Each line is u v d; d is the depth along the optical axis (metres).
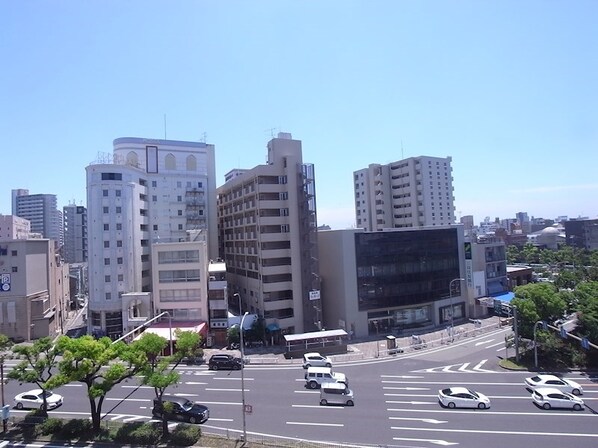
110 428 30.86
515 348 51.59
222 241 93.69
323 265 74.12
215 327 63.69
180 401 35.56
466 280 82.25
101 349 29.47
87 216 71.12
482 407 37.44
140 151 84.75
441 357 55.09
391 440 30.88
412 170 116.25
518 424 33.91
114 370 28.91
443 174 118.12
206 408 35.53
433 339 65.00
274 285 67.12
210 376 48.00
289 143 70.75
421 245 75.94
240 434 31.67
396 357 55.50
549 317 52.12
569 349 50.72
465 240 84.38
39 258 70.31
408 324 74.56
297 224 68.88
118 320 69.19
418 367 50.88
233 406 38.44
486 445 30.12
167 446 28.78
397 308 72.94
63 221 172.75
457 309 80.69
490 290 85.38
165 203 85.38
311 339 58.12
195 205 87.56
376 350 59.09
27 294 66.38
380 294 70.88
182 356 31.16
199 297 65.31
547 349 49.78
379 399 40.06
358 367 51.25
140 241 76.25
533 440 30.97
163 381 28.30
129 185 72.88
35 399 38.06
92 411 30.95
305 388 43.44
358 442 30.50
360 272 69.50
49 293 72.31
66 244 162.75
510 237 191.88
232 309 82.75
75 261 163.00
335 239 70.75
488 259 86.25
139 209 76.94
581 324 52.78
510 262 145.75
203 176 89.62
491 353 56.38
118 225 70.81
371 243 70.88
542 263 137.75
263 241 67.50
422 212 114.81
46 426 30.80
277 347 62.09
